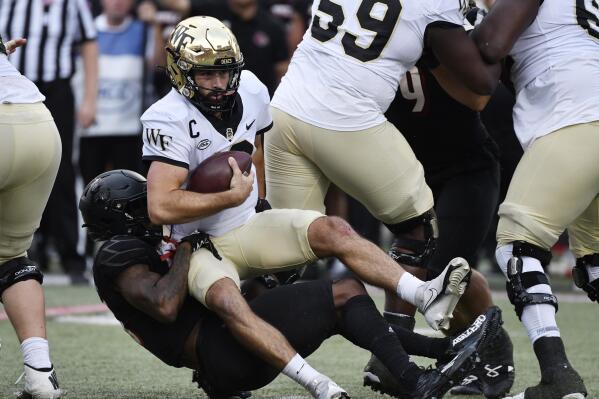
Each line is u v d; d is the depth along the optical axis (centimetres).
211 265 1442
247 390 1470
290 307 1437
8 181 1501
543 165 1527
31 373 1495
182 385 1750
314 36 1609
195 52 1449
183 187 1486
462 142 1762
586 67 1536
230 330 1405
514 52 1598
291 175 1639
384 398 1664
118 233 1530
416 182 1605
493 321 1380
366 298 1442
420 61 1680
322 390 1355
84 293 2911
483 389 1678
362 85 1568
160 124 1457
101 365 1923
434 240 1644
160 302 1414
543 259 1549
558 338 1502
